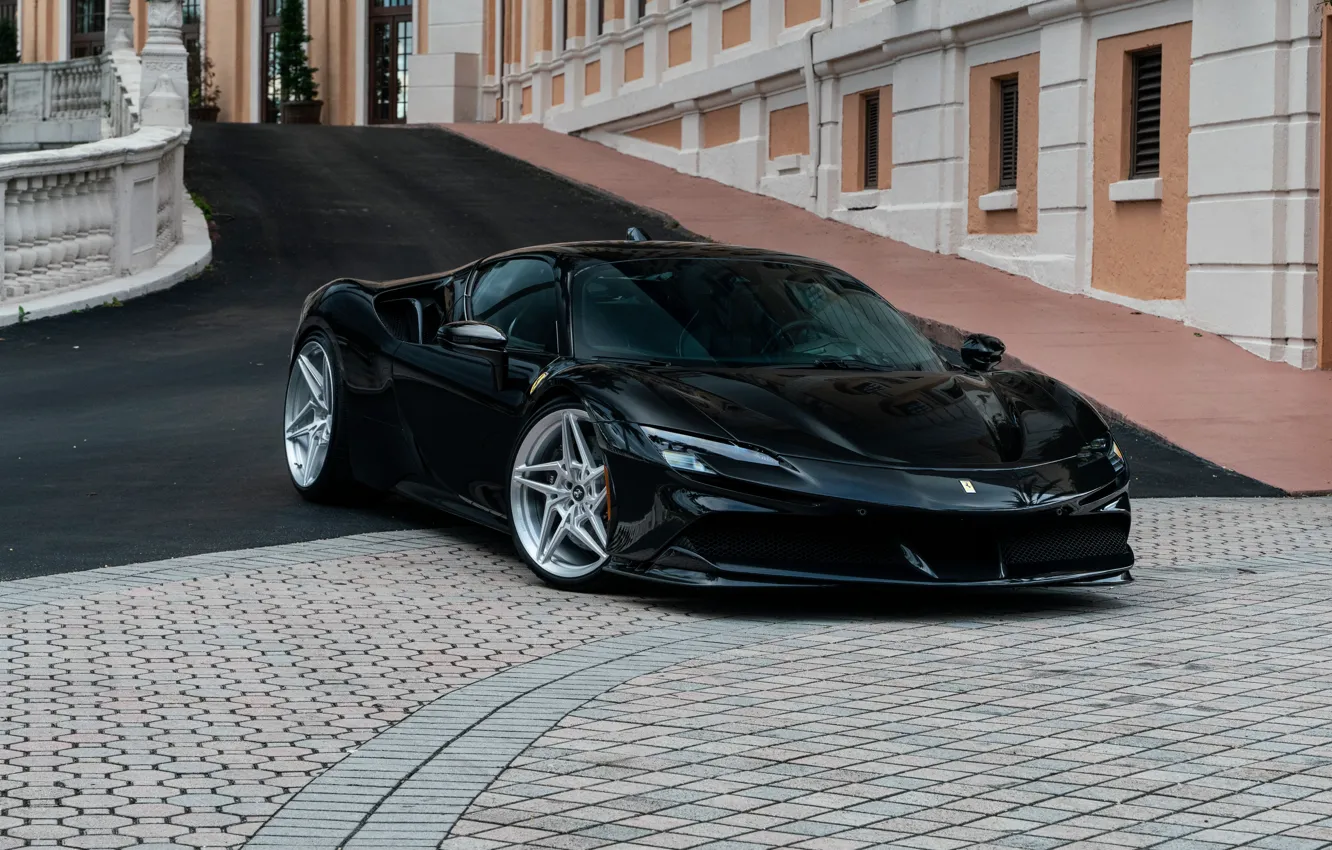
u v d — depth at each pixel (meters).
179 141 17.47
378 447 6.93
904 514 5.19
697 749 3.80
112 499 7.21
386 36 40.78
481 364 6.31
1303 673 4.63
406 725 3.98
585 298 6.23
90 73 26.58
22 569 5.76
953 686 4.45
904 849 3.13
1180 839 3.20
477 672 4.54
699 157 23.94
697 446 5.31
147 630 4.92
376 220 19.53
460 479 6.38
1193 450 9.40
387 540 6.58
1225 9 12.34
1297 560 6.60
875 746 3.84
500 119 38.06
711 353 6.05
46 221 14.12
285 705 4.15
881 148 18.50
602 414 5.53
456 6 38.19
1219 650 4.94
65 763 3.63
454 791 3.46
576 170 24.44
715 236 18.34
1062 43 14.57
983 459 5.43
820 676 4.55
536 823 3.26
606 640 4.98
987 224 16.31
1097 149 14.30
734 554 5.29
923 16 16.77
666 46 25.41
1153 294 13.54
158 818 3.27
